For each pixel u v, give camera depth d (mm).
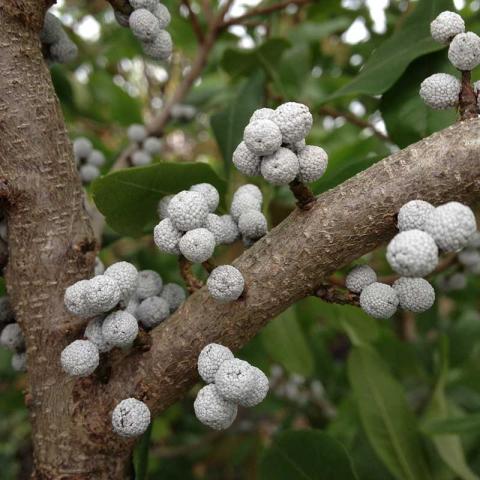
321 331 236
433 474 132
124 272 73
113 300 71
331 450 102
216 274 70
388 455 129
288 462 105
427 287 68
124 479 84
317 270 72
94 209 131
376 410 134
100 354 79
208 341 76
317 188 107
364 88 106
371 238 70
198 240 69
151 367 78
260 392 68
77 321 81
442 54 106
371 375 137
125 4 88
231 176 129
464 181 66
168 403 80
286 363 156
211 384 69
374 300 69
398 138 107
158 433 218
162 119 155
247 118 138
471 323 194
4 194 79
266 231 78
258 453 229
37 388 83
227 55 147
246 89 143
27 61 81
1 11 79
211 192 78
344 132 213
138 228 96
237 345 77
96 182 87
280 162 64
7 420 270
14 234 82
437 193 67
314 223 70
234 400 66
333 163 178
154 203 94
